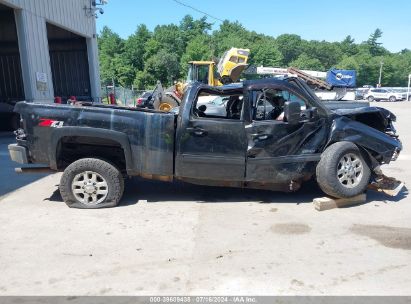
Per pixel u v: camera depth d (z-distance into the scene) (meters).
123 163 5.80
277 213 5.23
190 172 5.39
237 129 5.27
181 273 3.58
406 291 3.26
